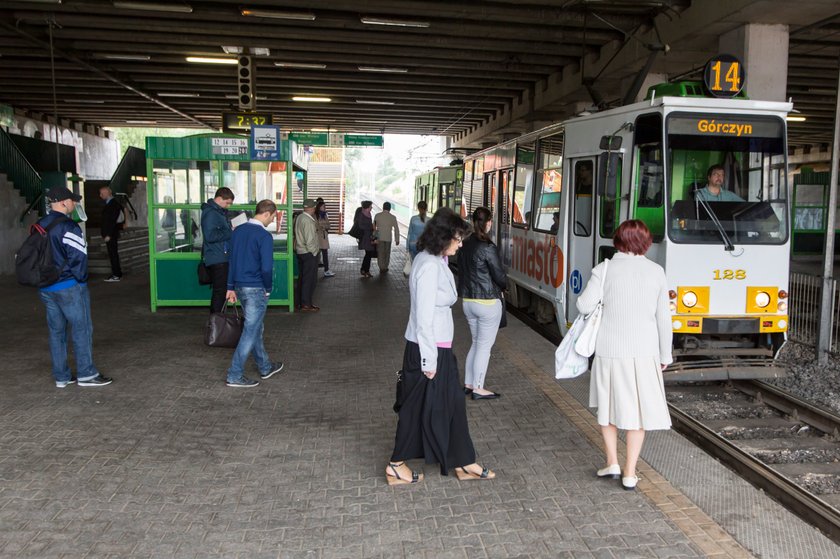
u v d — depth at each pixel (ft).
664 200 22.68
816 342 28.73
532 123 78.89
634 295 14.12
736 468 17.90
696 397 24.54
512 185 38.99
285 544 12.44
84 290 21.95
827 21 35.68
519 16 41.01
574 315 28.68
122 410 19.92
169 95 77.36
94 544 12.34
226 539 12.60
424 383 14.55
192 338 29.76
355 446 17.35
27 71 63.98
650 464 16.17
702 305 22.68
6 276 51.62
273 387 22.59
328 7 40.78
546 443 17.49
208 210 30.09
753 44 36.40
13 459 16.14
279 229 36.60
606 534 12.84
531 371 24.41
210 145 35.50
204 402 20.85
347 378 23.85
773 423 21.85
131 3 39.32
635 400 14.16
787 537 12.77
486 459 16.44
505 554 12.14
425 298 13.97
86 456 16.40
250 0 40.01
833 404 22.94
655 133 23.11
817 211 79.56
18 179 57.62
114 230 49.55
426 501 14.23
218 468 15.85
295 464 16.15
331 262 66.59
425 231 14.30
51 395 21.25
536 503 14.14
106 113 97.45
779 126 23.47
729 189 23.21
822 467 18.48
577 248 28.32
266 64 58.23
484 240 20.58
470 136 105.60
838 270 62.23
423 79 65.46
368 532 12.91
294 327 32.89
